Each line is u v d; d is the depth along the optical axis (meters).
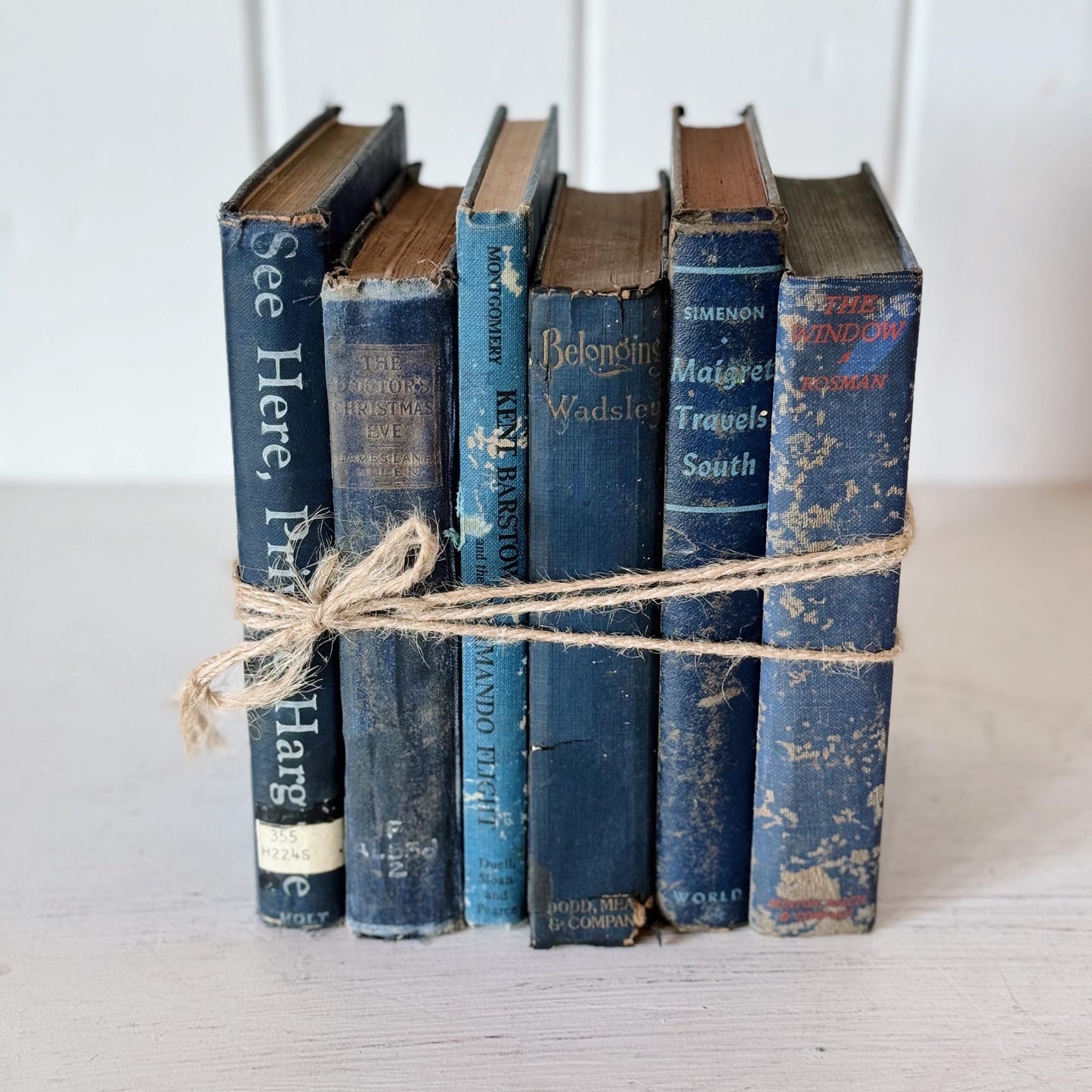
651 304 0.61
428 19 1.13
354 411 0.62
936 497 1.25
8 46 1.13
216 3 1.12
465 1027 0.66
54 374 1.25
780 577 0.64
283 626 0.66
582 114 1.16
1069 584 1.11
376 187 0.74
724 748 0.69
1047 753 0.89
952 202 1.16
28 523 1.22
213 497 1.28
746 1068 0.63
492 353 0.62
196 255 1.21
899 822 0.82
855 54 1.12
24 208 1.19
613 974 0.70
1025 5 1.10
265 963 0.70
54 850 0.79
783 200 0.71
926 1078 0.63
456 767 0.70
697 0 1.12
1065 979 0.69
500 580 0.65
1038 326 1.20
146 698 0.96
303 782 0.70
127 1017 0.66
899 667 0.99
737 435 0.63
